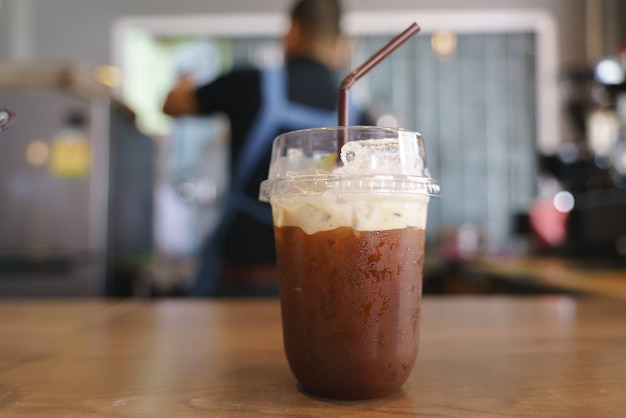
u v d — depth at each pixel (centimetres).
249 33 374
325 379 55
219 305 124
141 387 60
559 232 283
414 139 58
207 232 375
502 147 373
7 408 53
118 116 272
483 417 50
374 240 54
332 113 173
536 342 83
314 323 55
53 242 252
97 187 254
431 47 374
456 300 131
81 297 249
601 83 243
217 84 178
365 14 365
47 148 253
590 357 73
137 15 370
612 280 165
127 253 289
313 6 173
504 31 373
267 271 174
